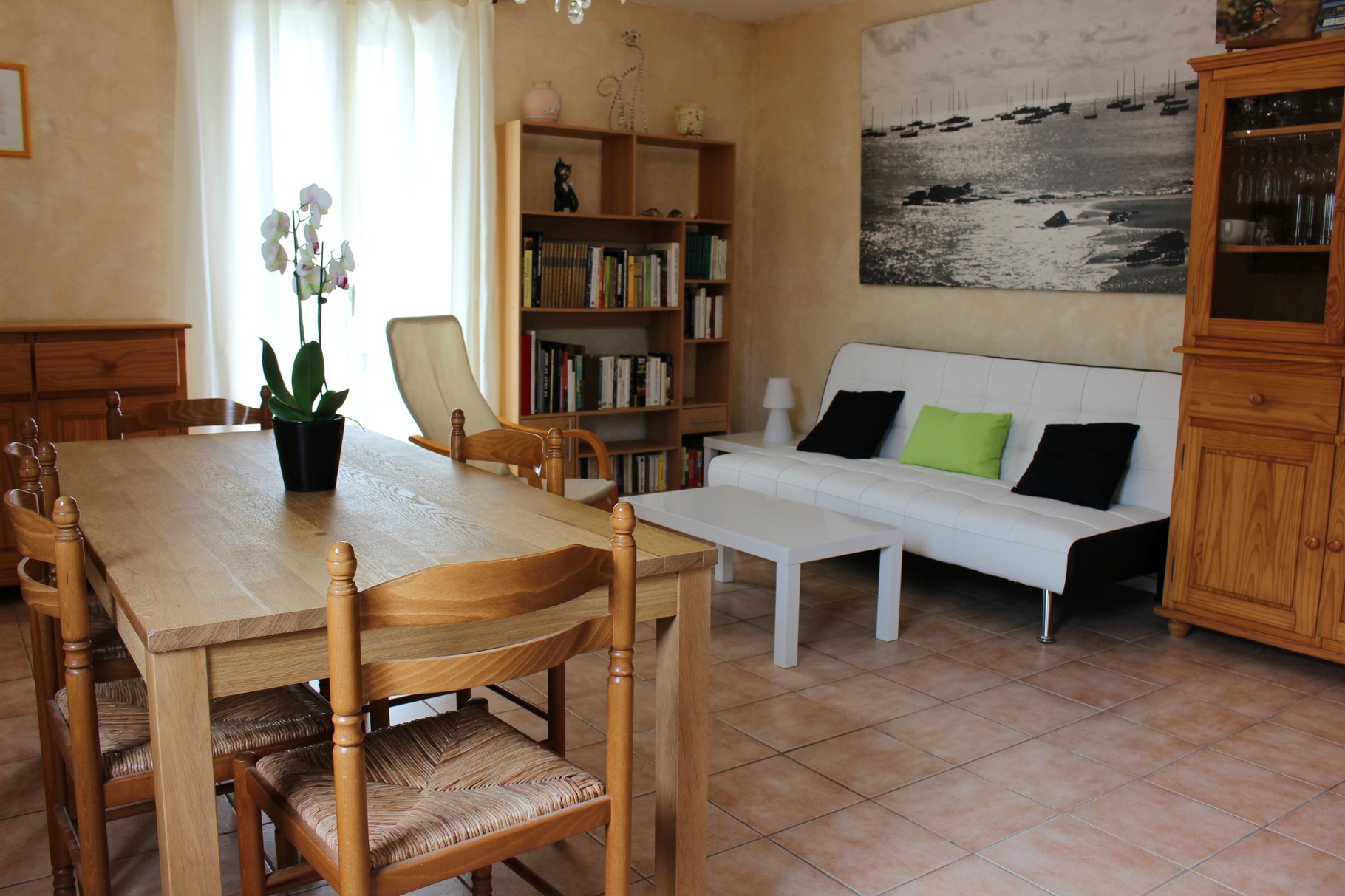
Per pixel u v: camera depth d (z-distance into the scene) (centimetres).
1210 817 239
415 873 140
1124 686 317
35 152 402
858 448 460
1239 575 339
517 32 505
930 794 248
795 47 557
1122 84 411
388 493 225
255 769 162
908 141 496
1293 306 320
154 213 427
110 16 410
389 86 468
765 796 246
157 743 136
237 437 298
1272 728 288
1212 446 343
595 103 533
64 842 187
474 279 493
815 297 559
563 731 234
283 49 438
